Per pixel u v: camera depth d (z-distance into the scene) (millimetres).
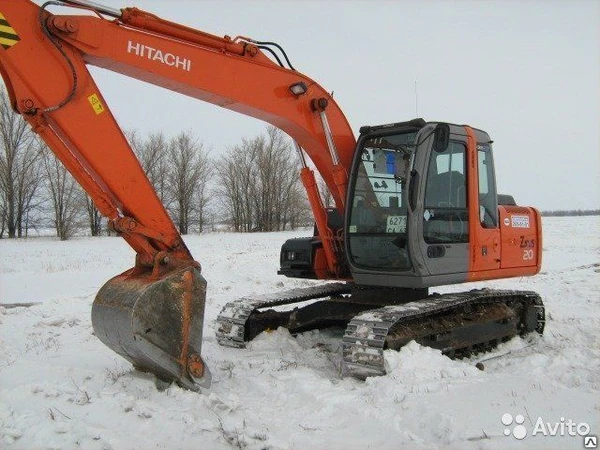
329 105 6777
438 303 6562
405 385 5254
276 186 54469
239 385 5609
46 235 46594
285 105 6375
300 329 8023
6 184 43469
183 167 52375
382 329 5711
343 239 6941
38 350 7078
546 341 8039
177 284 4961
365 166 6770
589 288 13281
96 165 4980
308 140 6750
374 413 4672
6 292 12969
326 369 6398
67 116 4875
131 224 5031
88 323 8812
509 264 7617
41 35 4828
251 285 13953
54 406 4676
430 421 4438
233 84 5949
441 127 6223
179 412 4543
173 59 5555
